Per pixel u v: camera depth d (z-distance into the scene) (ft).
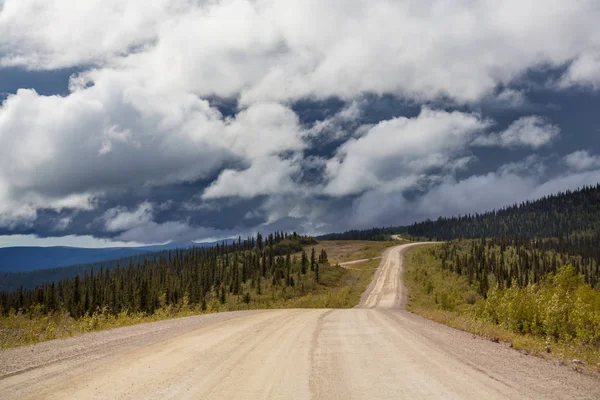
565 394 20.06
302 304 191.21
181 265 456.04
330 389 20.47
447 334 46.60
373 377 23.13
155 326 51.65
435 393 19.65
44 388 20.12
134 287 306.35
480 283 237.45
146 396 18.93
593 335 46.70
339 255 513.04
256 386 20.99
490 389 20.44
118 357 28.58
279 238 567.59
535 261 424.87
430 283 241.35
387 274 325.21
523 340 41.16
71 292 293.84
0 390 19.74
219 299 247.09
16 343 37.68
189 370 24.58
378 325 53.78
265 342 36.91
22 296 268.82
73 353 30.19
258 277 268.41
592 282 440.86
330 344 35.99
